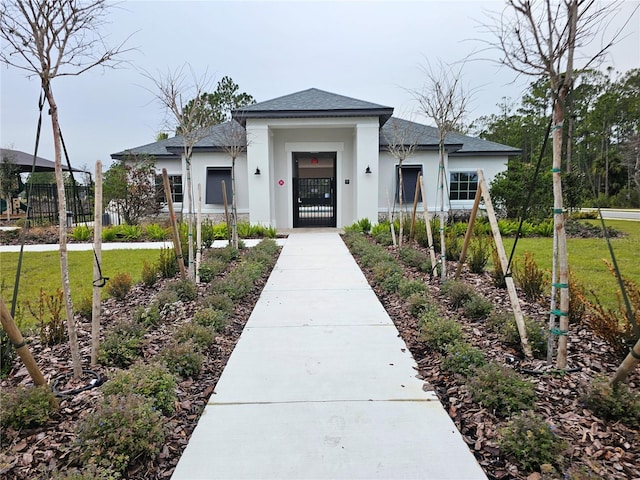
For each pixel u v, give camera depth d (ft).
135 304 18.02
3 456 7.44
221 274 23.99
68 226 50.55
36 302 18.79
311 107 43.19
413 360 12.00
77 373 10.84
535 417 7.98
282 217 50.01
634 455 7.38
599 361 11.25
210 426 8.78
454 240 26.76
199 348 12.22
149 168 51.98
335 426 8.71
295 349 12.95
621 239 37.11
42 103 10.58
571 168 54.39
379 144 49.47
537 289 17.02
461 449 7.85
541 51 10.47
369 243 33.40
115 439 7.30
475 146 54.54
